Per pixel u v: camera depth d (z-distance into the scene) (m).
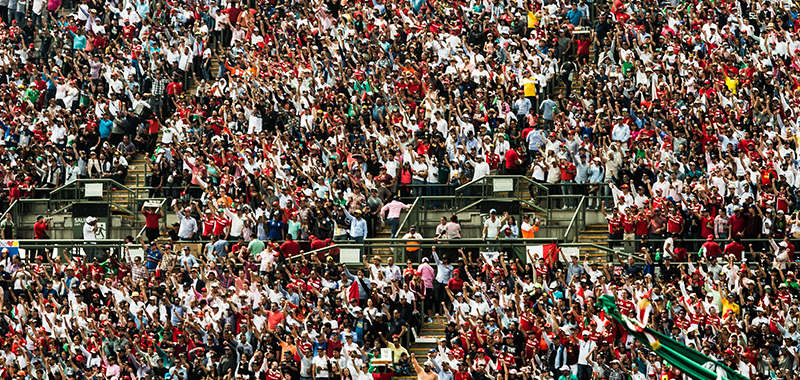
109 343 75.81
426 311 80.00
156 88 103.44
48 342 76.31
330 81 103.56
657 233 83.56
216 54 112.00
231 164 93.56
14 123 100.25
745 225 82.88
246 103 99.19
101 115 100.19
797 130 95.75
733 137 92.44
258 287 78.81
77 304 78.25
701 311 74.12
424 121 96.25
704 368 43.03
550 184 90.50
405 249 82.56
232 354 74.38
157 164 95.38
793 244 82.31
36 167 96.62
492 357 72.81
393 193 91.38
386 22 111.06
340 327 74.31
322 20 110.38
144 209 90.00
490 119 97.31
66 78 105.94
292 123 99.00
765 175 87.06
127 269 83.19
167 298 78.75
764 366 71.69
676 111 94.19
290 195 89.19
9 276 81.75
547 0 111.00
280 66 105.12
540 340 72.12
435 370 71.88
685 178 89.19
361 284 77.38
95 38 109.44
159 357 75.12
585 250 84.56
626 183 87.06
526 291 76.75
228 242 87.19
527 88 99.38
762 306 75.25
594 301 73.12
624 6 108.25
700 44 104.69
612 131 94.19
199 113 100.75
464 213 90.06
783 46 104.94
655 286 75.38
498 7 109.75
